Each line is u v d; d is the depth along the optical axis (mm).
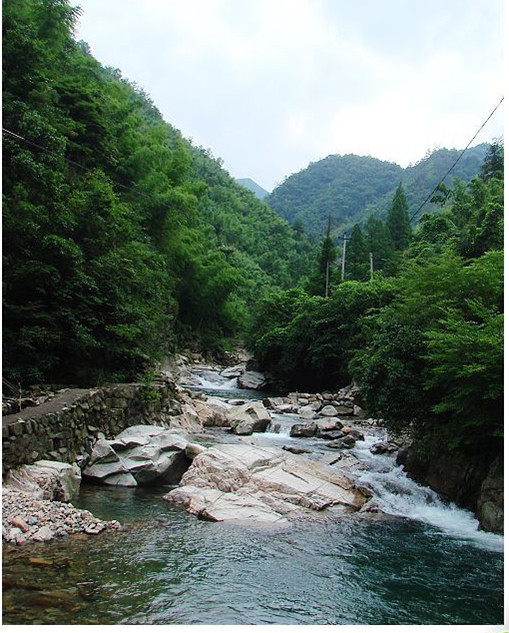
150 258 18219
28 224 9266
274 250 69688
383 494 8664
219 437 11805
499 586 5449
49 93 12883
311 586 5172
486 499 7504
